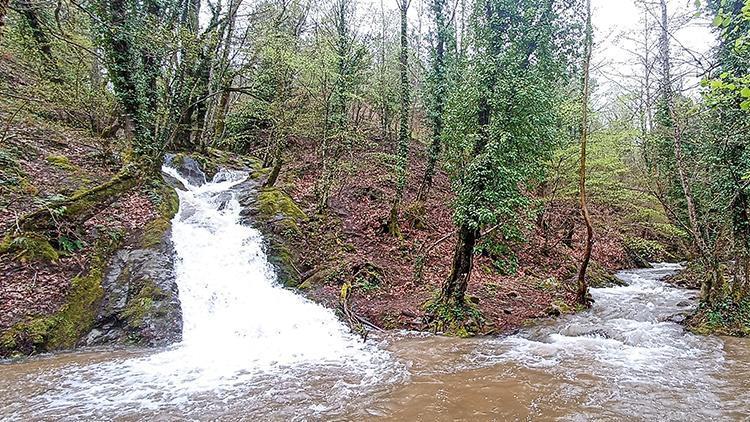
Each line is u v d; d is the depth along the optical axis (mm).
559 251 19953
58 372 7766
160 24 14781
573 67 13430
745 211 10992
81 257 10586
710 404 6605
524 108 10797
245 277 12359
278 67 17484
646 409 6438
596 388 7258
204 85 19406
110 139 17641
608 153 18359
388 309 11961
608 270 20281
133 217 12945
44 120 16281
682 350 9398
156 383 7422
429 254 16141
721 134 10859
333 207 17828
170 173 18141
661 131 13695
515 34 11258
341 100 18172
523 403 6656
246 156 24828
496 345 9812
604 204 22188
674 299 14508
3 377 7441
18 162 12594
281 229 14531
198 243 12805
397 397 6898
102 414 6262
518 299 13469
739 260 11172
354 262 13891
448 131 11961
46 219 10578
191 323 10242
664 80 12367
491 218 10391
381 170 21828
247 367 8289
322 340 10023
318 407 6535
